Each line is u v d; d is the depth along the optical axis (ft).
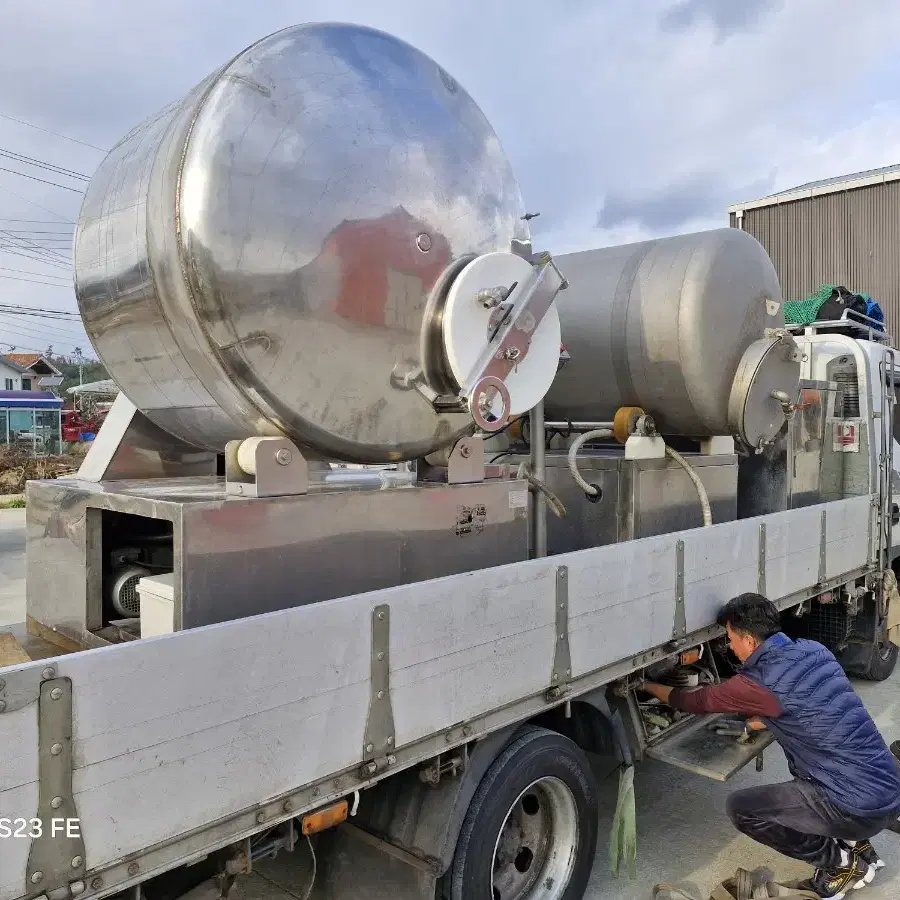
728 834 11.63
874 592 16.93
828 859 9.78
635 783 13.16
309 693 5.94
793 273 42.83
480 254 8.47
